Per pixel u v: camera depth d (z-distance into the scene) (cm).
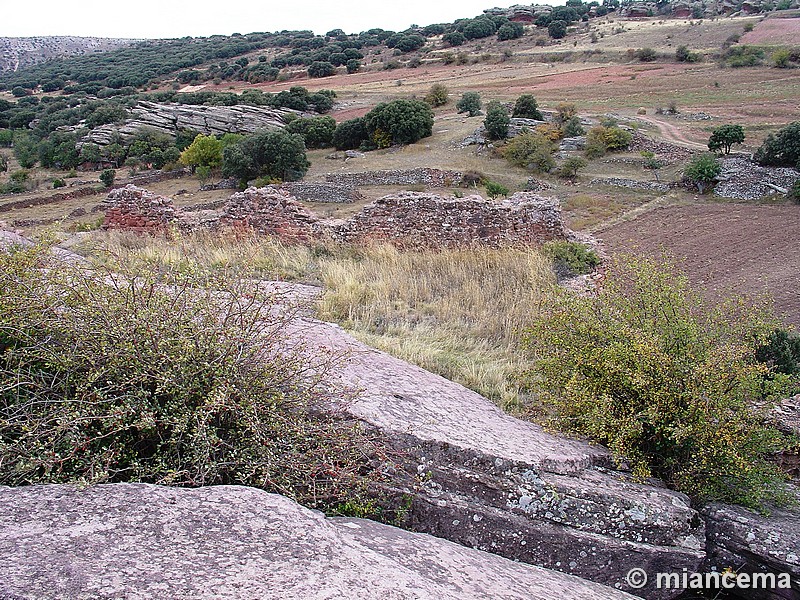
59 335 392
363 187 5116
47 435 338
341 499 376
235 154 5488
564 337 581
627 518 411
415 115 6725
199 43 19812
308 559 265
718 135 5056
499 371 681
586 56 11825
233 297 439
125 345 366
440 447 414
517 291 965
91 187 5834
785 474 539
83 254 789
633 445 496
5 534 256
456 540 390
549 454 448
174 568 246
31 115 10825
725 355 504
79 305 402
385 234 1587
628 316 566
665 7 16300
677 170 4847
